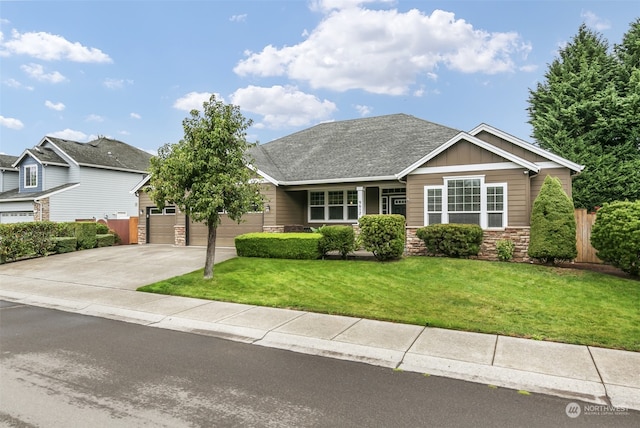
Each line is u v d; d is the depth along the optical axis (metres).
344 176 16.30
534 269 10.61
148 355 5.41
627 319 6.70
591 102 20.47
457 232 12.55
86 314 7.85
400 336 5.97
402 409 3.80
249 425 3.48
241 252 14.34
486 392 4.20
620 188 19.52
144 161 33.16
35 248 16.00
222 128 9.92
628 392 4.12
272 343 5.90
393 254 12.22
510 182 12.81
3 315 7.83
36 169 26.84
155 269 12.67
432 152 13.77
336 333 6.15
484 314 7.07
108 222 22.45
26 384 4.40
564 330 6.16
